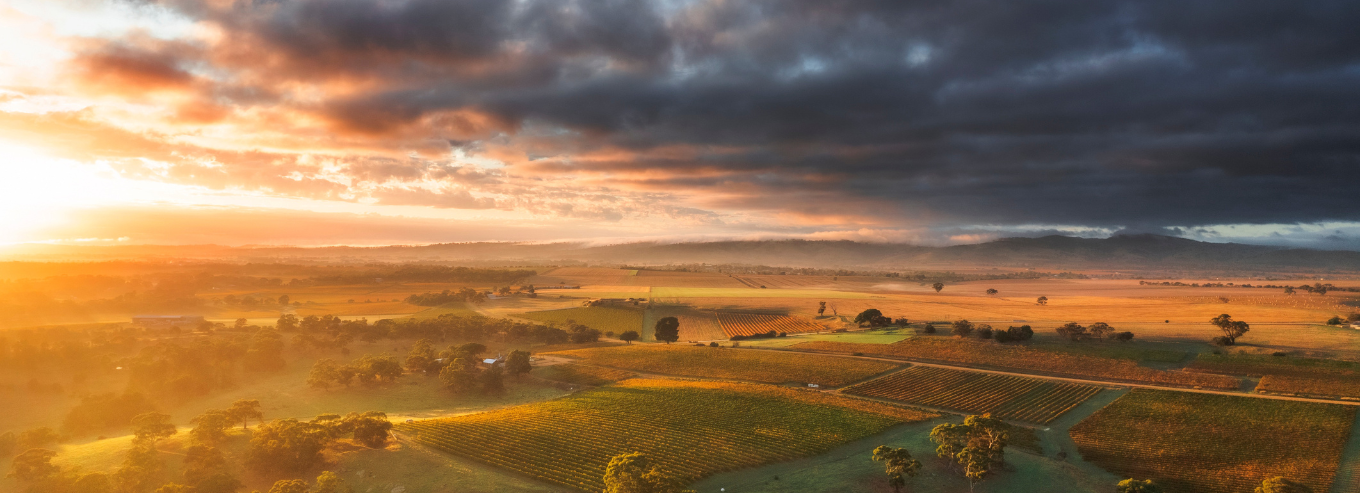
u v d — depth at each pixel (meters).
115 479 72.31
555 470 80.62
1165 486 79.00
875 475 79.38
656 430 97.56
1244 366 132.12
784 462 85.50
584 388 135.25
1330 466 82.31
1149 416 104.31
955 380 131.12
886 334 184.00
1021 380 130.12
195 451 78.50
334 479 71.38
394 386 133.75
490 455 85.62
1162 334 170.38
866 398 122.69
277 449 77.44
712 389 126.44
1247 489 77.12
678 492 67.44
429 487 74.69
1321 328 171.00
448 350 155.00
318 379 127.50
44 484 72.50
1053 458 88.44
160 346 144.62
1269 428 96.31
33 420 111.44
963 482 77.88
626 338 195.50
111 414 108.44
